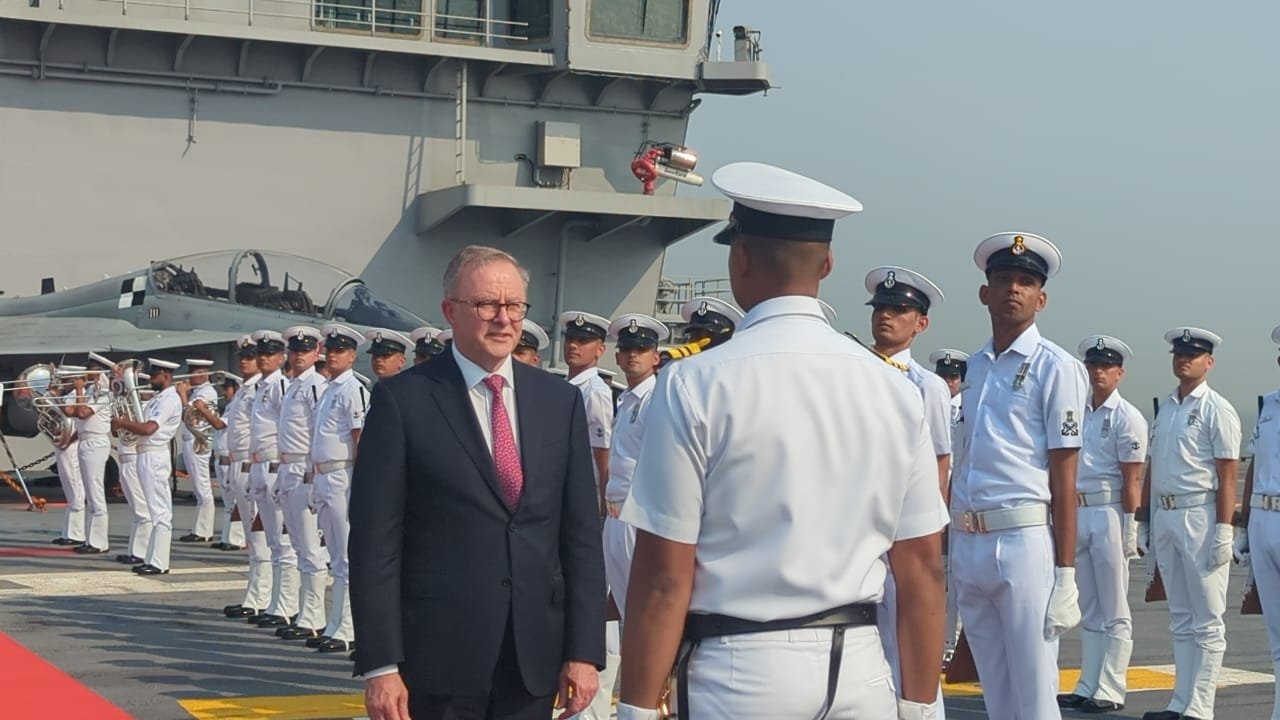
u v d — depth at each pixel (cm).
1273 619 821
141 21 2444
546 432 478
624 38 2781
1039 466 651
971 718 883
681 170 2806
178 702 858
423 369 477
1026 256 666
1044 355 659
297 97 2653
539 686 462
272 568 1206
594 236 2861
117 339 2241
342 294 2269
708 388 344
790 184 363
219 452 1698
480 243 2800
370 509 453
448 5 2756
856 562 348
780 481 341
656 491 344
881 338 769
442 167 2759
